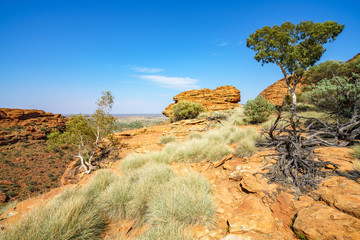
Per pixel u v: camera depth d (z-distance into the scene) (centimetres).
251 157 522
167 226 264
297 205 277
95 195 465
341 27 1761
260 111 1253
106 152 991
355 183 284
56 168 4978
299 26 1928
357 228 192
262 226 241
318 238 198
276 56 1903
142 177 496
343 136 495
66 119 10469
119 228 340
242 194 358
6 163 4753
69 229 291
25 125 8200
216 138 884
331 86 761
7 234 279
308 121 823
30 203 512
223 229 261
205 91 3809
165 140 1123
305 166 361
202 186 385
